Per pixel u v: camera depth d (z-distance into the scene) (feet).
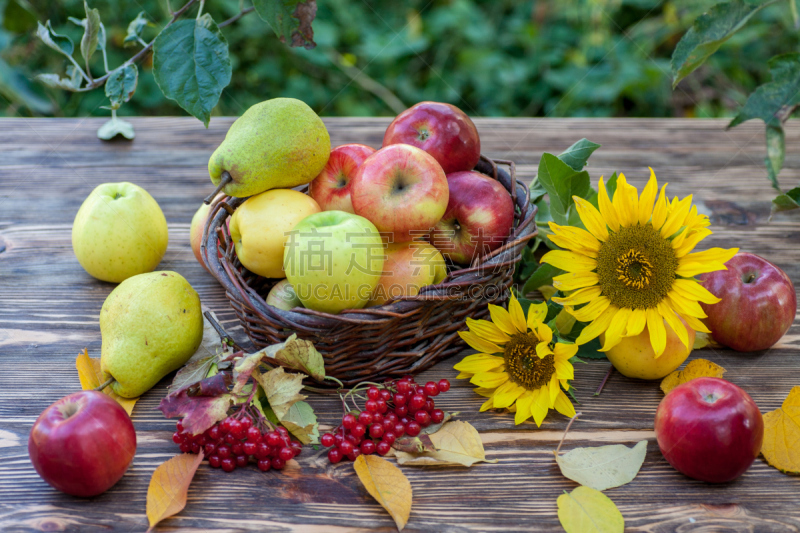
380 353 3.33
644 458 3.20
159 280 3.39
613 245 3.31
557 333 3.36
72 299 3.72
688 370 3.39
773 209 3.27
